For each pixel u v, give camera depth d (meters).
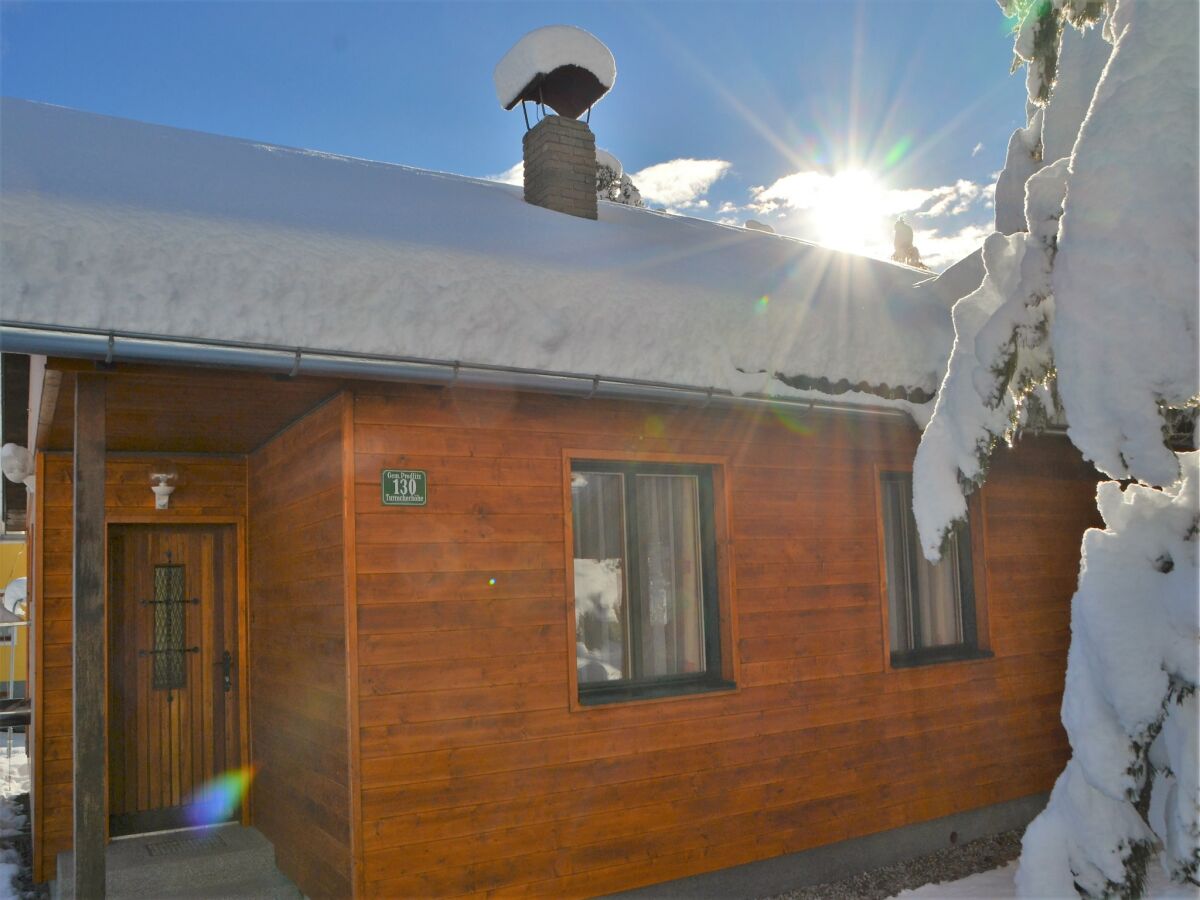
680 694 5.93
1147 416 3.78
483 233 5.98
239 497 7.63
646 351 5.59
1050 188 4.57
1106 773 4.07
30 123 5.61
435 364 4.88
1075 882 4.31
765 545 6.44
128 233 4.32
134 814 7.20
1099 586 4.19
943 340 7.06
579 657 5.86
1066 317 3.97
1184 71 3.83
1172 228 3.75
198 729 7.46
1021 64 6.46
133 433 6.54
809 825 6.33
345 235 5.08
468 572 5.34
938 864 6.73
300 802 5.92
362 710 4.95
